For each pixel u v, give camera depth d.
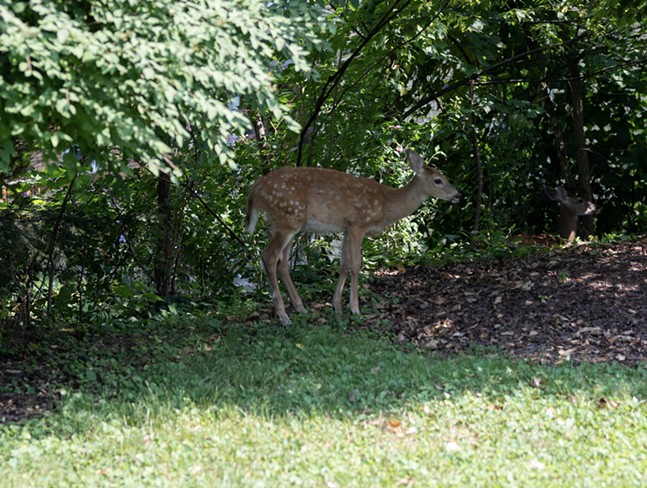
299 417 7.05
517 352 9.32
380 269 13.17
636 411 7.07
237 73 6.81
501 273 12.32
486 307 10.98
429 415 7.13
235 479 5.79
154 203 11.34
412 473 5.92
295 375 8.38
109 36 6.30
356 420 6.98
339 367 8.58
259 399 7.54
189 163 10.52
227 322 10.61
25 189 10.45
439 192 11.07
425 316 10.84
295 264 12.77
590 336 9.71
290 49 6.96
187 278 12.14
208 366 8.62
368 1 11.72
